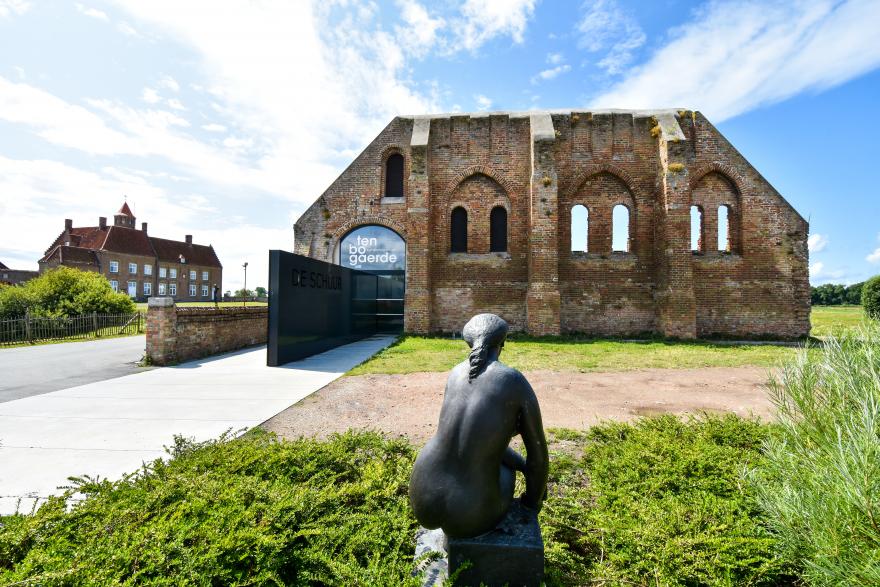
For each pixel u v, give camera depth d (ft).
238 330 41.50
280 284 31.27
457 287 53.16
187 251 241.35
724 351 36.91
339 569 6.74
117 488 9.20
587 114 52.37
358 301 53.93
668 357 33.24
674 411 18.79
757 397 21.17
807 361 8.05
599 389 22.85
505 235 54.13
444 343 42.47
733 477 9.64
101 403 19.66
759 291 49.21
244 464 10.44
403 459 11.63
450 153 53.98
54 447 13.88
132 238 213.25
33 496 10.55
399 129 54.80
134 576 5.93
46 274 63.77
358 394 21.66
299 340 34.14
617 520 8.20
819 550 6.04
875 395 6.48
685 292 46.75
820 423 7.21
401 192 55.16
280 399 20.59
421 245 50.85
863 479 5.67
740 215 49.73
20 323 48.14
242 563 6.79
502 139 53.42
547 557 7.76
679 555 7.10
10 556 6.67
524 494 7.11
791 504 6.79
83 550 6.40
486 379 6.42
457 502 6.25
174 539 6.86
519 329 52.03
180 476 9.14
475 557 6.44
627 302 51.06
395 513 8.79
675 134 48.78
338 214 54.49
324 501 8.82
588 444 14.48
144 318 66.18
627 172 51.62
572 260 51.85
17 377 26.18
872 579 5.23
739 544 7.08
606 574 7.17
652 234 51.11
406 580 6.29
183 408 18.89
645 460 11.16
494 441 6.24
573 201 52.47
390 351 36.81
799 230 49.29
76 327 54.13
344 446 12.30
